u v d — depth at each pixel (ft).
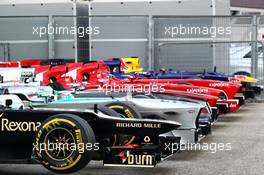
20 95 22.99
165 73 38.68
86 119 18.17
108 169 20.97
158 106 23.29
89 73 35.68
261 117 37.17
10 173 20.53
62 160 17.29
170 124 18.19
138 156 17.71
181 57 48.83
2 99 20.54
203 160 22.61
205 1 48.24
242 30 48.80
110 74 37.17
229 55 48.47
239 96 35.73
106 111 19.72
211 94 31.50
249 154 23.81
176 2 48.52
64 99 24.11
